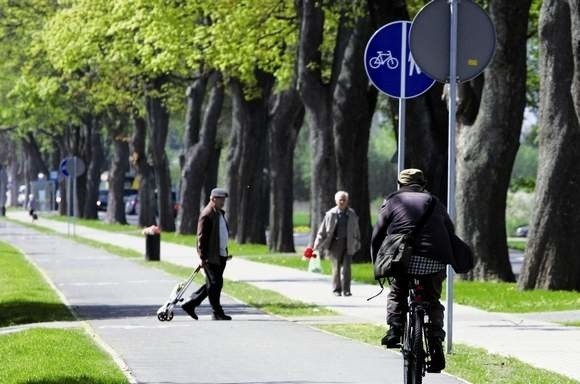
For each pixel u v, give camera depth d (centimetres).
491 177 6856
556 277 6347
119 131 17812
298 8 8988
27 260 9494
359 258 9088
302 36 8956
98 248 11556
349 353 3553
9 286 6662
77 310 5284
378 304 5453
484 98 6844
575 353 3556
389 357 3453
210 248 4750
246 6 9731
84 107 17475
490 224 6881
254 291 6269
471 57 3472
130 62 13750
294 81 10356
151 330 4309
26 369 3103
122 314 5056
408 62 3762
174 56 10306
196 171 14200
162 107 15250
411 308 2662
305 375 3072
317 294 6072
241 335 4106
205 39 10100
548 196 6359
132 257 9925
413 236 2706
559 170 6353
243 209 12538
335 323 4559
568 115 6353
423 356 2612
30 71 15000
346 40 8969
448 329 3500
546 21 6344
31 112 19162
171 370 3178
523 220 18162
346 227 5997
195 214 14362
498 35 6731
